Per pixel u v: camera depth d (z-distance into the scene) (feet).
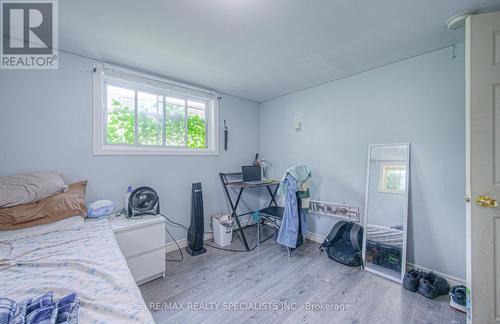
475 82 4.32
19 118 5.66
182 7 4.46
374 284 6.24
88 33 5.42
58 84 6.19
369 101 7.70
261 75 8.19
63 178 6.24
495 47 4.22
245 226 11.32
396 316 4.99
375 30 5.32
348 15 4.74
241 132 11.16
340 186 8.55
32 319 2.00
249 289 6.02
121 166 7.32
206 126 9.98
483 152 4.26
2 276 3.01
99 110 6.84
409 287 5.91
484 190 4.24
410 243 6.70
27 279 2.94
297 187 7.98
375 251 7.09
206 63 7.14
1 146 5.44
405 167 6.73
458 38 5.65
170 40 5.75
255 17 4.79
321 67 7.47
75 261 3.43
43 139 5.97
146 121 8.18
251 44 5.96
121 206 7.30
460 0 4.26
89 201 6.68
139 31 5.34
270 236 10.07
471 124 4.34
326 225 9.03
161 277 6.63
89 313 2.24
